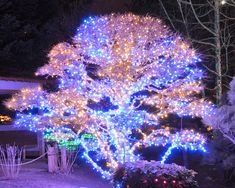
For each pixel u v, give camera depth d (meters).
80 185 10.84
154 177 7.33
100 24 9.91
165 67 9.80
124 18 10.10
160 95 10.32
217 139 11.82
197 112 10.20
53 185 10.27
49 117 10.43
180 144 10.49
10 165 10.92
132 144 12.40
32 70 22.77
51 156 12.08
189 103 10.47
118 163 9.64
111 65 9.72
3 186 9.64
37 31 23.83
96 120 10.24
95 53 9.77
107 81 10.09
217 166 12.95
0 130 16.41
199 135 10.53
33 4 24.94
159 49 9.81
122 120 9.77
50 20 24.44
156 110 11.60
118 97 10.02
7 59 22.39
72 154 13.13
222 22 17.50
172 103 10.18
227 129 10.62
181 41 10.14
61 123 10.44
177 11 16.94
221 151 11.78
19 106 10.47
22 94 10.45
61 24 22.50
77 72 10.05
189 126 14.51
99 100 10.66
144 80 9.97
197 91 10.54
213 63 17.00
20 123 10.77
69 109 10.23
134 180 7.45
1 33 23.06
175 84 10.17
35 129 10.73
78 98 10.11
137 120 9.81
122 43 9.66
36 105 10.38
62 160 12.30
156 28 10.03
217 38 14.70
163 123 13.90
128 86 9.88
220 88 14.49
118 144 10.31
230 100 11.04
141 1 20.36
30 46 22.98
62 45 10.28
